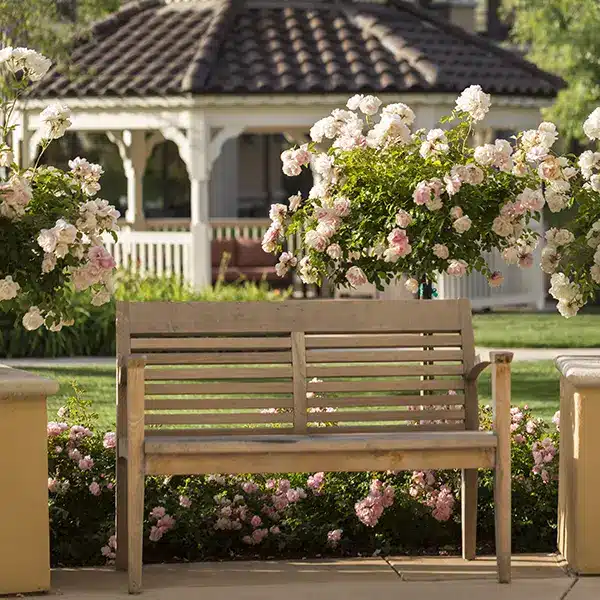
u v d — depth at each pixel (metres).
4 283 8.11
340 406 8.87
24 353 20.12
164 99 24.19
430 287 10.29
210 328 8.74
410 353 8.95
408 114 10.05
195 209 24.41
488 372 17.48
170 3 27.39
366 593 8.05
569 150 37.31
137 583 8.02
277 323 8.85
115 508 9.02
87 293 20.88
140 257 25.34
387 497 9.24
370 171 9.59
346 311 8.93
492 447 8.30
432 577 8.48
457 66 25.69
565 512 8.74
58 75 25.33
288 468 8.15
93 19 27.92
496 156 9.30
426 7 39.88
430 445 8.21
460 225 9.31
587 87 33.12
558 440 10.00
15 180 8.20
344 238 9.63
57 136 8.90
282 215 9.92
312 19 26.36
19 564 8.01
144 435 8.36
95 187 8.89
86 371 18.02
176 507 9.30
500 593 8.05
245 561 9.01
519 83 26.02
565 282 9.37
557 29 33.41
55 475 9.30
